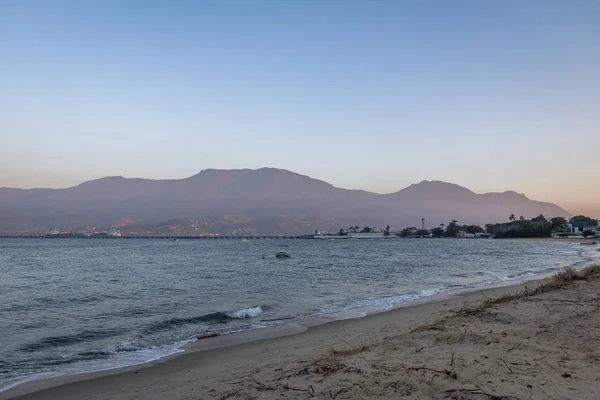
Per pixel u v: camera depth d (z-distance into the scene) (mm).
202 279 33562
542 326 9453
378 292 24750
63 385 8531
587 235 188500
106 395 7801
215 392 6828
